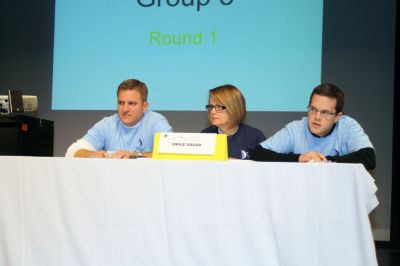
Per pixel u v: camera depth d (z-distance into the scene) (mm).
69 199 1531
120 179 1534
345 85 3639
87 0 3738
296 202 1544
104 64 3711
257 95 3617
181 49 3678
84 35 3730
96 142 2652
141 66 3693
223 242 1519
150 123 2656
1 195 1537
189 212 1524
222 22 3656
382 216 3598
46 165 1545
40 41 3844
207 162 1533
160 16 3699
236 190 1532
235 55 3639
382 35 3629
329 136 2396
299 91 3596
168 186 1527
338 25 3646
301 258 1536
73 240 1521
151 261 1518
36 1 3859
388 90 3621
